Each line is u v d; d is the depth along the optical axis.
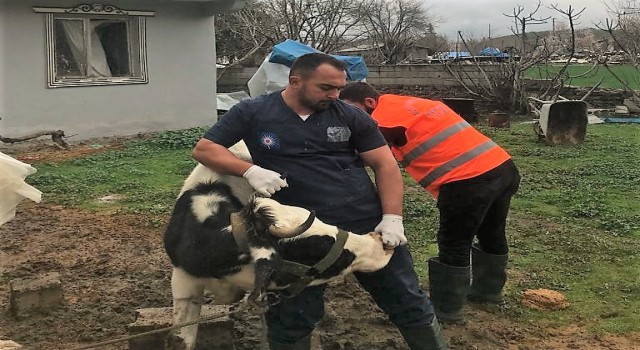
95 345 3.13
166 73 16.69
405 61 33.16
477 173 4.68
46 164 11.96
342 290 5.75
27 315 5.19
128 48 16.14
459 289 4.96
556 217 8.45
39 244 7.29
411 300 3.70
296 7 29.20
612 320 5.29
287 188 3.53
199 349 4.36
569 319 5.31
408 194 9.88
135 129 16.25
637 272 6.37
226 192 3.54
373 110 4.77
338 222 3.54
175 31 16.75
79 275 6.25
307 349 3.72
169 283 5.99
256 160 3.60
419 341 3.76
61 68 15.16
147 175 11.03
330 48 28.31
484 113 21.58
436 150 4.77
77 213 8.65
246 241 3.07
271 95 3.60
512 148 13.97
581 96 21.16
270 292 3.31
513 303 5.58
